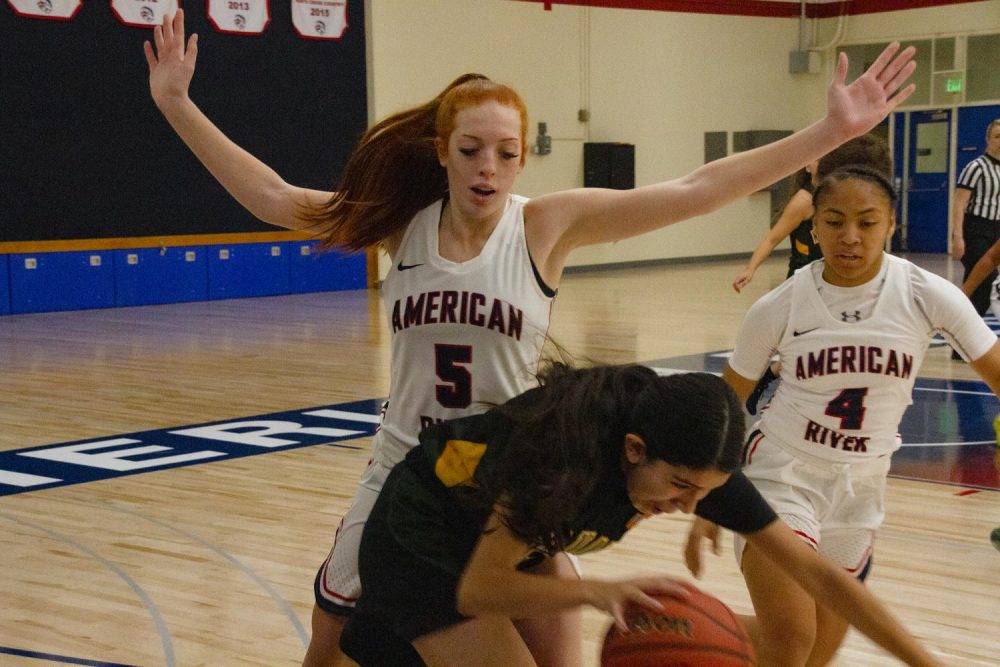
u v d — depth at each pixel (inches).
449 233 128.1
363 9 759.1
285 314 639.1
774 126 975.6
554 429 102.7
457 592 111.3
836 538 150.3
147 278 692.1
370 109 765.9
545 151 839.1
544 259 127.6
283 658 175.9
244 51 708.0
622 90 885.2
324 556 226.2
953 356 459.5
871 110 120.5
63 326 593.6
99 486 282.2
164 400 392.5
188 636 184.9
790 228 312.5
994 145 479.2
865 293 145.2
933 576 213.9
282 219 142.9
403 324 128.0
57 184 655.1
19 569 219.5
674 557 223.9
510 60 823.1
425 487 116.4
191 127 145.9
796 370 147.4
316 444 326.3
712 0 927.7
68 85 653.3
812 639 136.4
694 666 108.4
